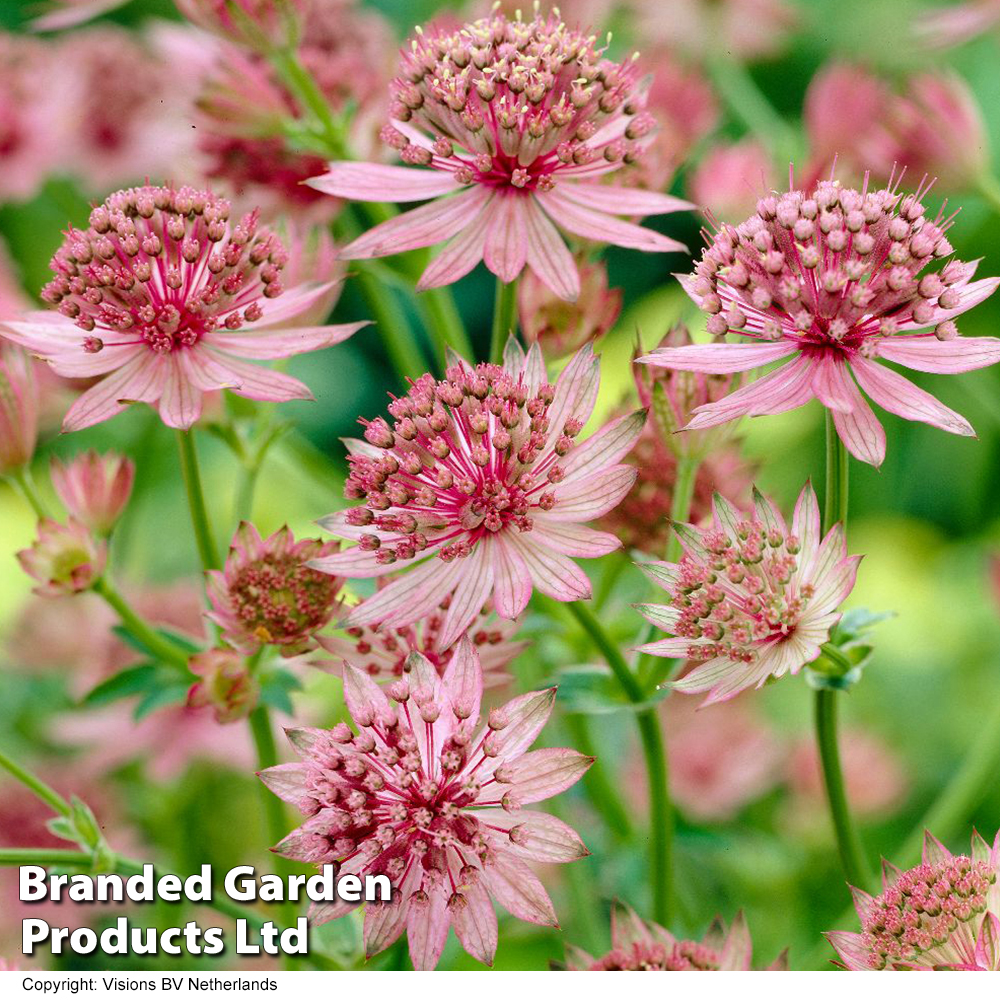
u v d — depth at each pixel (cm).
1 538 65
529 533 46
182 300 48
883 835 58
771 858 54
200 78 52
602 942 50
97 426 58
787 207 47
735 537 46
